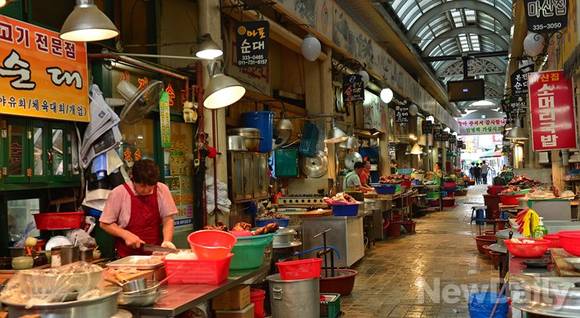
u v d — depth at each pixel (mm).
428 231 12484
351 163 12344
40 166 4367
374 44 13875
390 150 17875
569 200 6723
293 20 8500
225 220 6617
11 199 4305
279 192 10000
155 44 5867
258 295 4477
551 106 7648
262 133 8156
